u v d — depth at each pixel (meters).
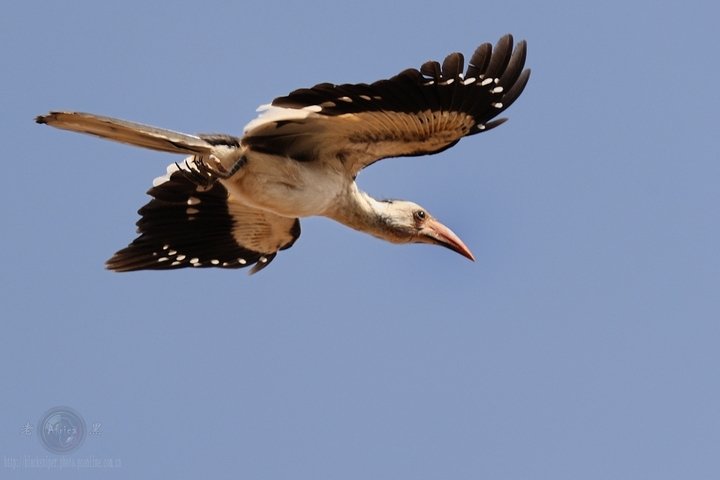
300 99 11.38
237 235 14.57
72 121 11.34
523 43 12.05
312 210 12.93
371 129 12.30
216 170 12.28
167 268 14.55
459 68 11.42
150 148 11.91
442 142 12.43
